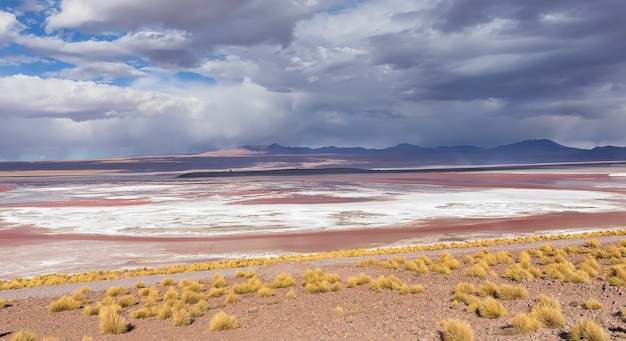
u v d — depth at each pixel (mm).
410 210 62688
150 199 89688
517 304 12062
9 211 70438
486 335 9125
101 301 16734
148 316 13922
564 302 12234
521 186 111750
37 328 13164
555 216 54531
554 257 20500
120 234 46062
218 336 10852
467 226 47688
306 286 16281
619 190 93062
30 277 28078
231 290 16797
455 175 199125
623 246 24672
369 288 15914
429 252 27578
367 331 10234
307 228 48250
